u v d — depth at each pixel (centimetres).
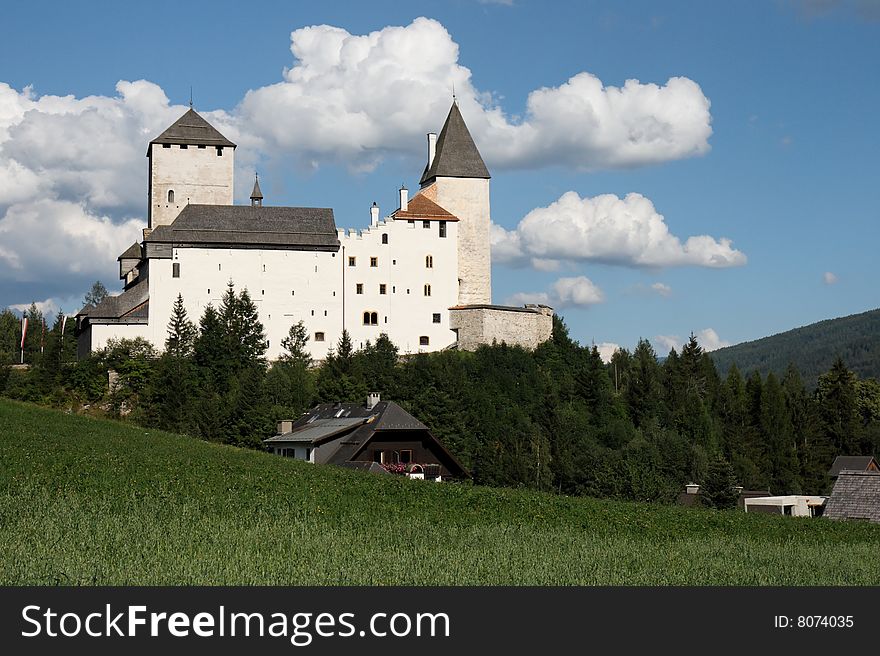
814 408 13675
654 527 4550
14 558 3059
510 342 13400
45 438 6206
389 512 4394
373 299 13062
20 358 16675
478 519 4391
